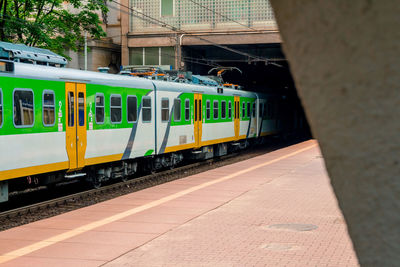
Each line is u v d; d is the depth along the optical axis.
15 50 12.41
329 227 8.95
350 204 0.95
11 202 14.75
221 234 8.47
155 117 18.64
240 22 33.66
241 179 16.19
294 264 6.61
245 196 12.73
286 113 40.50
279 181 15.60
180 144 20.67
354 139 0.91
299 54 0.91
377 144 0.89
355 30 0.85
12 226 11.08
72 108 13.89
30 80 12.34
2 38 23.36
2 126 11.48
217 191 13.67
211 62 37.91
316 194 12.92
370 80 0.86
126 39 35.50
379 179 0.91
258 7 33.31
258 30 33.22
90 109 14.68
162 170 22.88
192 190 13.93
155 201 12.18
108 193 15.67
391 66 0.84
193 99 21.94
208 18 34.22
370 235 0.95
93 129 14.82
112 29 40.28
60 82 13.42
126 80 16.70
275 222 9.46
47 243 8.02
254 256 7.03
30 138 12.34
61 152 13.46
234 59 37.09
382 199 0.92
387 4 0.81
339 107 0.90
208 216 10.13
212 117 24.06
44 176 13.62
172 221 9.73
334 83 0.89
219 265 6.59
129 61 35.72
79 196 14.62
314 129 0.95
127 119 16.64
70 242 8.08
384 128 0.88
